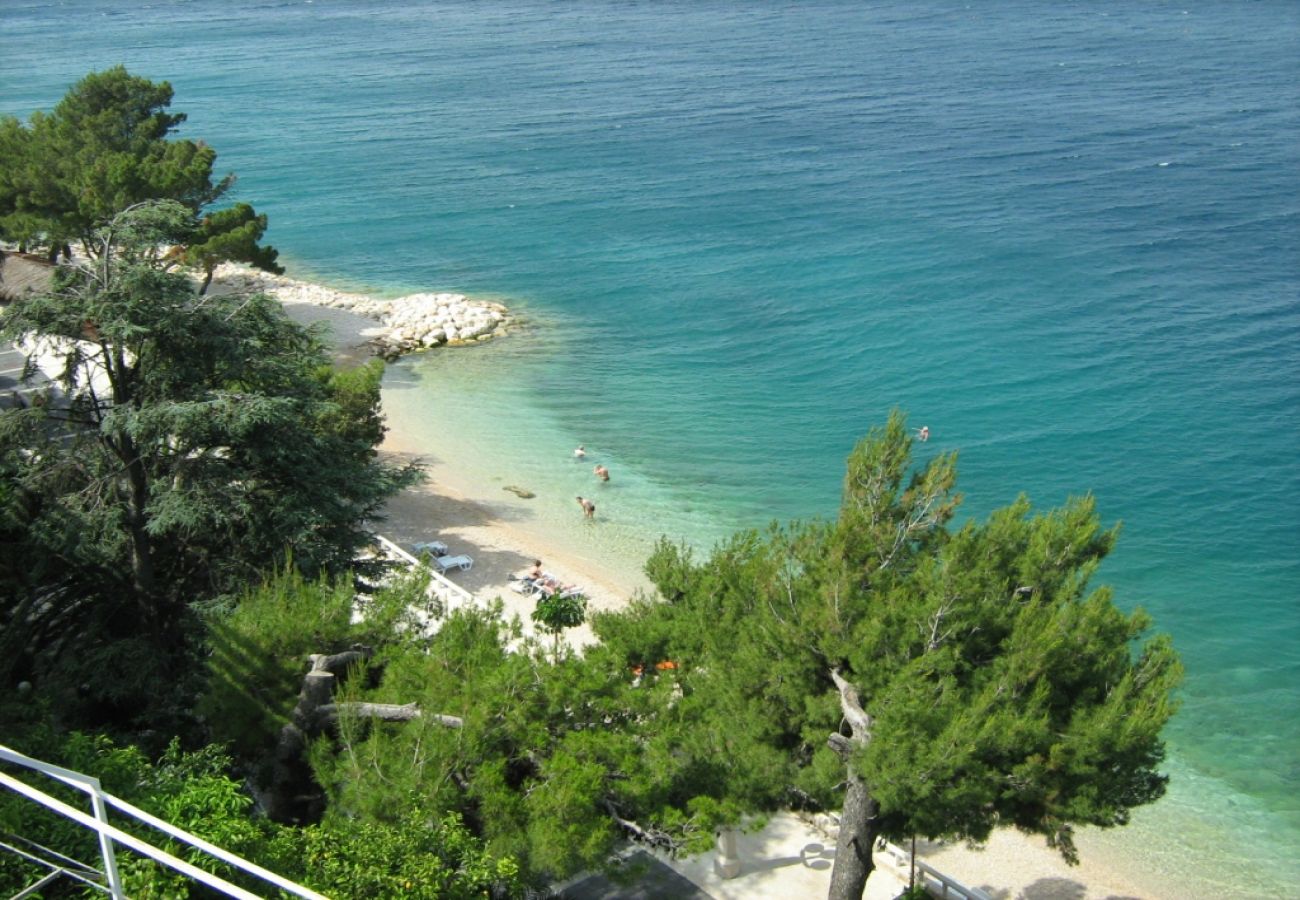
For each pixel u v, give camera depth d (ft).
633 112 589.73
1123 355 246.88
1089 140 485.97
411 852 58.39
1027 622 75.10
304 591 83.41
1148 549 170.50
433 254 337.11
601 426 215.92
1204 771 121.39
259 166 468.34
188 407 92.94
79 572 99.96
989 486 191.62
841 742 72.84
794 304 286.05
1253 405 219.61
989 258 319.47
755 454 204.74
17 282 179.93
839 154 472.44
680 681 83.97
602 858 67.77
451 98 650.84
